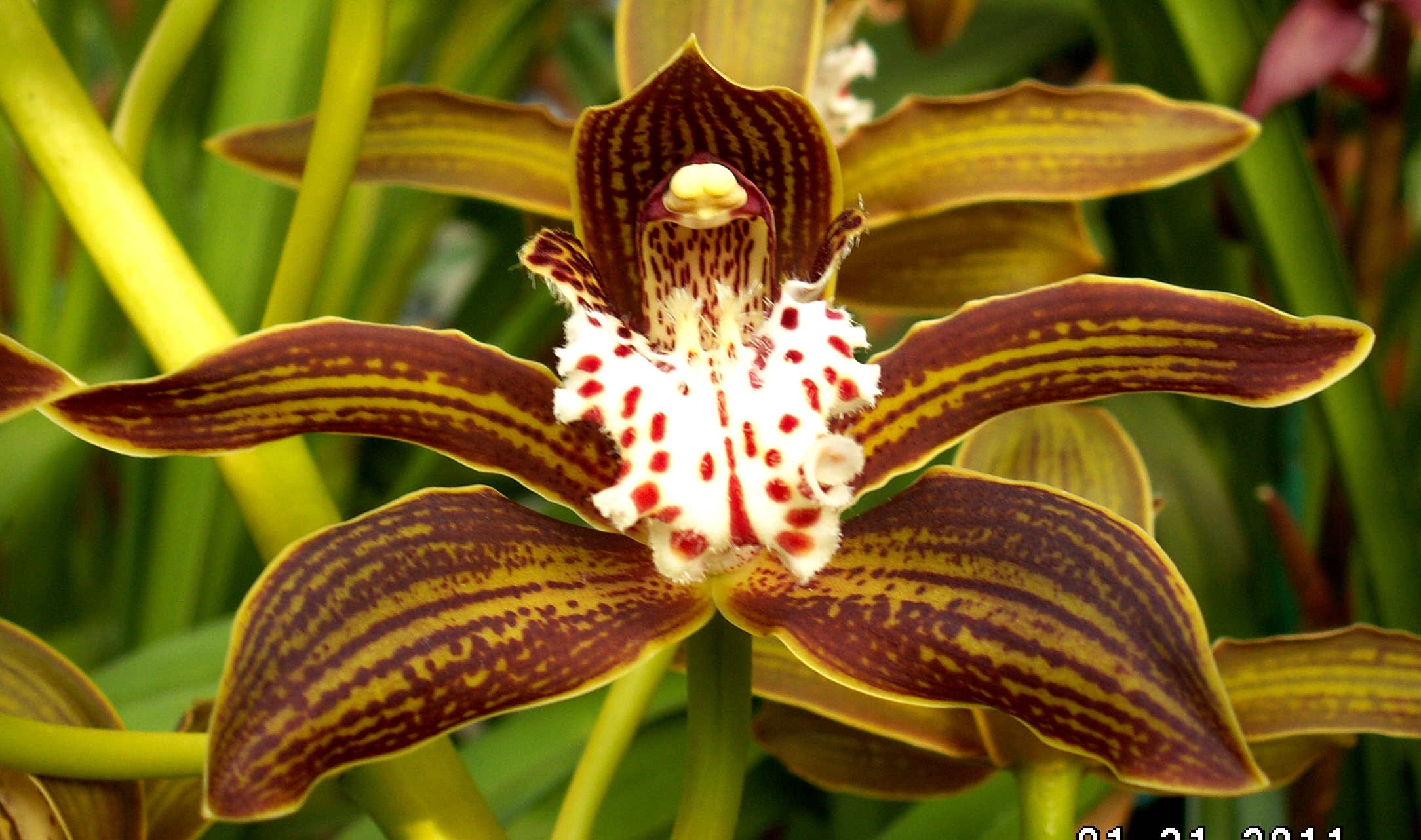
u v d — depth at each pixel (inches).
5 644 14.1
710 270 14.5
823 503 13.6
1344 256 17.5
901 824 16.7
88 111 14.1
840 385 13.9
